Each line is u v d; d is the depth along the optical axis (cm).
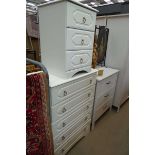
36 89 87
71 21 96
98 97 162
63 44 100
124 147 153
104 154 144
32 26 160
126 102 247
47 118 98
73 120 132
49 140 103
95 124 188
